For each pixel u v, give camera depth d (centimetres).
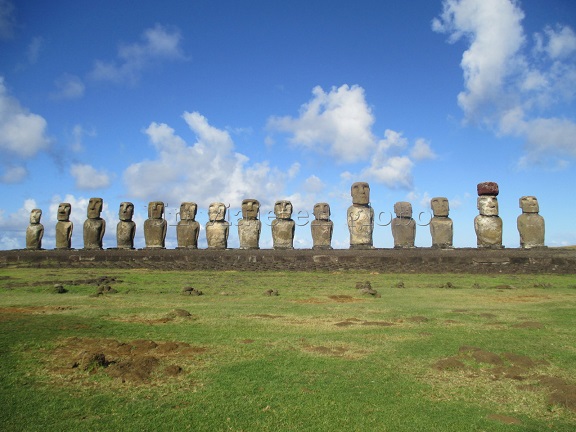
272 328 1345
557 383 885
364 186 3694
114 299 1897
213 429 712
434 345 1159
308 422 737
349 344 1171
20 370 948
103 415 754
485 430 717
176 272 3098
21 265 3519
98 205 3991
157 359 1020
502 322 1451
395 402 815
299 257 3372
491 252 3192
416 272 3128
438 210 3612
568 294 2108
